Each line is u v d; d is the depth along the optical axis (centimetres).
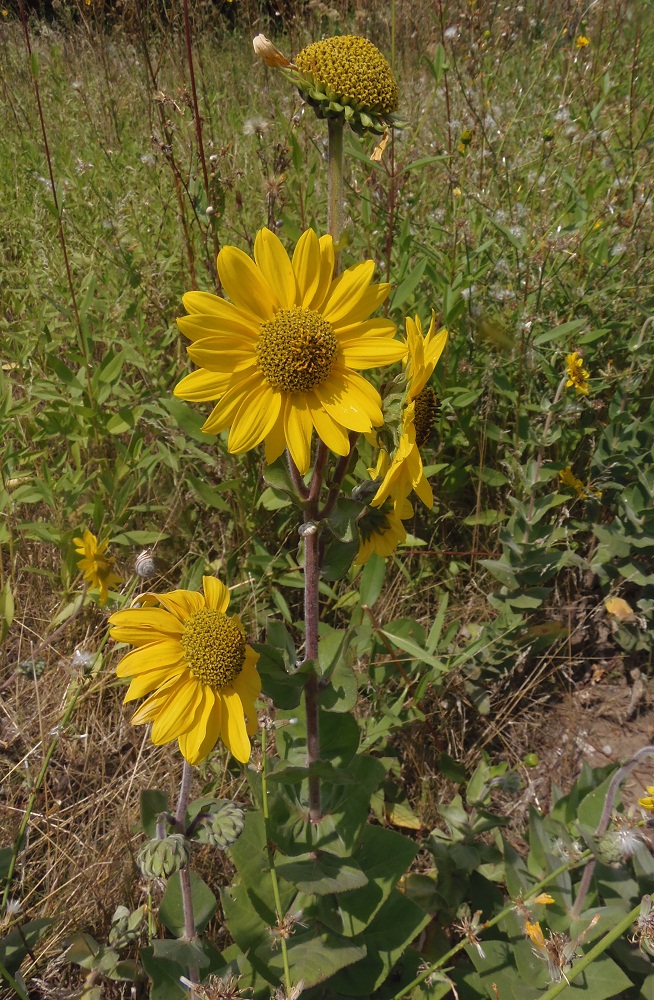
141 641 31
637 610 61
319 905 37
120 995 40
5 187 87
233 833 30
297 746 39
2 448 59
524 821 51
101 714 49
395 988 41
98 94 93
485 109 75
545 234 63
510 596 56
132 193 70
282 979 34
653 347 64
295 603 58
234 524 58
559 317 66
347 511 31
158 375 64
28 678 52
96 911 41
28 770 44
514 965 40
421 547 60
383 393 30
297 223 59
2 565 56
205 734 30
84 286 66
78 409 57
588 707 58
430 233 69
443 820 49
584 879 39
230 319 28
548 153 74
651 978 39
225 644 30
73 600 55
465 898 45
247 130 57
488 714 56
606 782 42
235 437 28
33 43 106
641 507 58
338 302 28
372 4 82
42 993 39
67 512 56
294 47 88
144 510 59
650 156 72
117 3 82
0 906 39
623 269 66
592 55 84
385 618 55
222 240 68
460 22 84
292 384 28
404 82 84
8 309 75
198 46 97
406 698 52
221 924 42
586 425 66
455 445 63
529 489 56
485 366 62
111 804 45
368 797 37
